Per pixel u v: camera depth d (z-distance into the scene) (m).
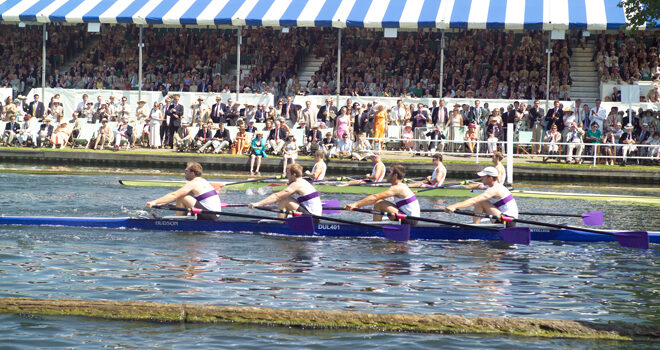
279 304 9.70
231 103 30.59
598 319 9.33
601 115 29.05
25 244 13.20
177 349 8.03
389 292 10.43
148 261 12.06
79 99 32.56
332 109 30.84
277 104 34.12
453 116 29.14
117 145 29.88
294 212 14.63
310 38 37.50
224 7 31.75
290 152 27.52
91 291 10.09
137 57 37.75
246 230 14.93
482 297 10.27
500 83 32.62
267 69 35.59
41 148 29.67
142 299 9.77
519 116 29.12
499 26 29.58
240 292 10.23
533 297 10.32
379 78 33.88
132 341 8.23
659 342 8.44
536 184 26.22
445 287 10.79
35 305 9.06
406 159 27.97
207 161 28.16
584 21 29.02
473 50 34.78
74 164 28.91
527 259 12.91
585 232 14.59
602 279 11.45
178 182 22.89
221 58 36.84
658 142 27.69
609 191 24.30
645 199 21.58
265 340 8.35
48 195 19.98
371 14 30.55
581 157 27.59
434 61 34.41
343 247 13.71
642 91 29.88
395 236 13.93
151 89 35.19
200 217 15.04
